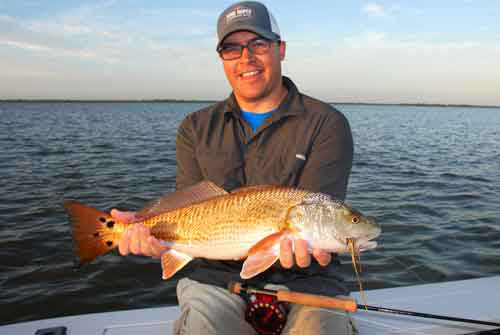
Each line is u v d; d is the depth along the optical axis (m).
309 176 1.12
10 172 4.43
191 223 1.07
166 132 10.75
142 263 2.15
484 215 2.88
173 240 1.08
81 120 16.44
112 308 1.76
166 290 1.91
